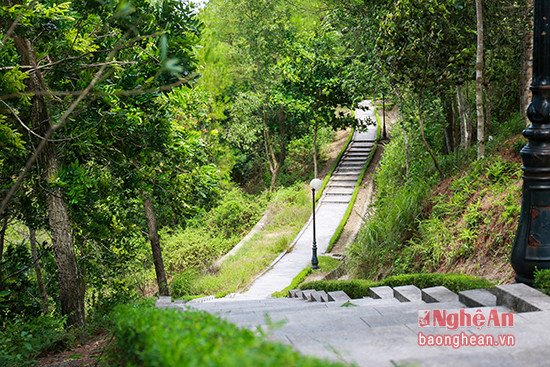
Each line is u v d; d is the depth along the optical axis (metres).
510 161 10.41
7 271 11.09
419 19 11.17
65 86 8.72
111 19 6.98
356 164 30.05
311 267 17.41
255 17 27.06
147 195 11.91
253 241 22.19
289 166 31.98
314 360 1.77
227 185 26.84
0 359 5.80
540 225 5.41
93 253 12.41
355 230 21.83
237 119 27.91
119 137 9.50
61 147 9.34
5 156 8.52
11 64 7.16
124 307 4.23
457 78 11.77
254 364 1.55
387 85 14.73
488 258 8.19
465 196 10.18
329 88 23.92
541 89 5.43
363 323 4.16
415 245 10.23
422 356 2.83
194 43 7.27
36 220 10.69
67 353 6.84
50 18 6.94
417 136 18.08
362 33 14.73
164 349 2.01
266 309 6.51
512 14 11.91
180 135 11.17
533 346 3.05
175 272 21.70
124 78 8.00
